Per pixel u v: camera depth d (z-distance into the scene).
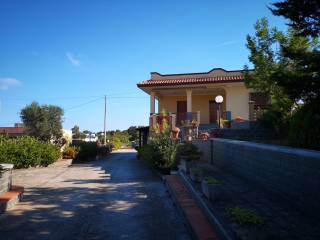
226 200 6.59
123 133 80.25
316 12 6.40
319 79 6.63
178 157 13.77
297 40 12.69
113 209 8.02
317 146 7.70
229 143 10.36
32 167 19.17
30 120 39.78
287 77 7.05
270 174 7.14
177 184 9.77
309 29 6.80
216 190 6.62
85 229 6.43
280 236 4.47
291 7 6.50
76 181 12.98
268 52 14.64
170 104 26.95
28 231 6.35
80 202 8.84
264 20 14.84
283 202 6.36
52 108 40.66
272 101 13.90
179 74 24.41
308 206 5.52
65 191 10.60
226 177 9.31
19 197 9.01
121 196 9.65
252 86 15.07
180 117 22.48
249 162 8.51
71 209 8.06
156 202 8.77
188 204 7.23
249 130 13.96
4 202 7.80
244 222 4.77
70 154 23.69
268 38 14.67
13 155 18.41
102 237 5.96
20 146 18.69
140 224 6.73
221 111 24.73
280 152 6.63
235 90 22.91
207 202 6.48
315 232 4.63
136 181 12.80
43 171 17.14
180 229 6.36
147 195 9.77
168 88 23.55
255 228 4.58
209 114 26.11
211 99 26.20
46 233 6.22
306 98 7.17
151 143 15.98
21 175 15.27
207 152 13.17
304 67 7.63
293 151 6.21
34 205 8.53
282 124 12.16
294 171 6.03
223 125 18.78
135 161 25.39
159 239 5.82
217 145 11.82
